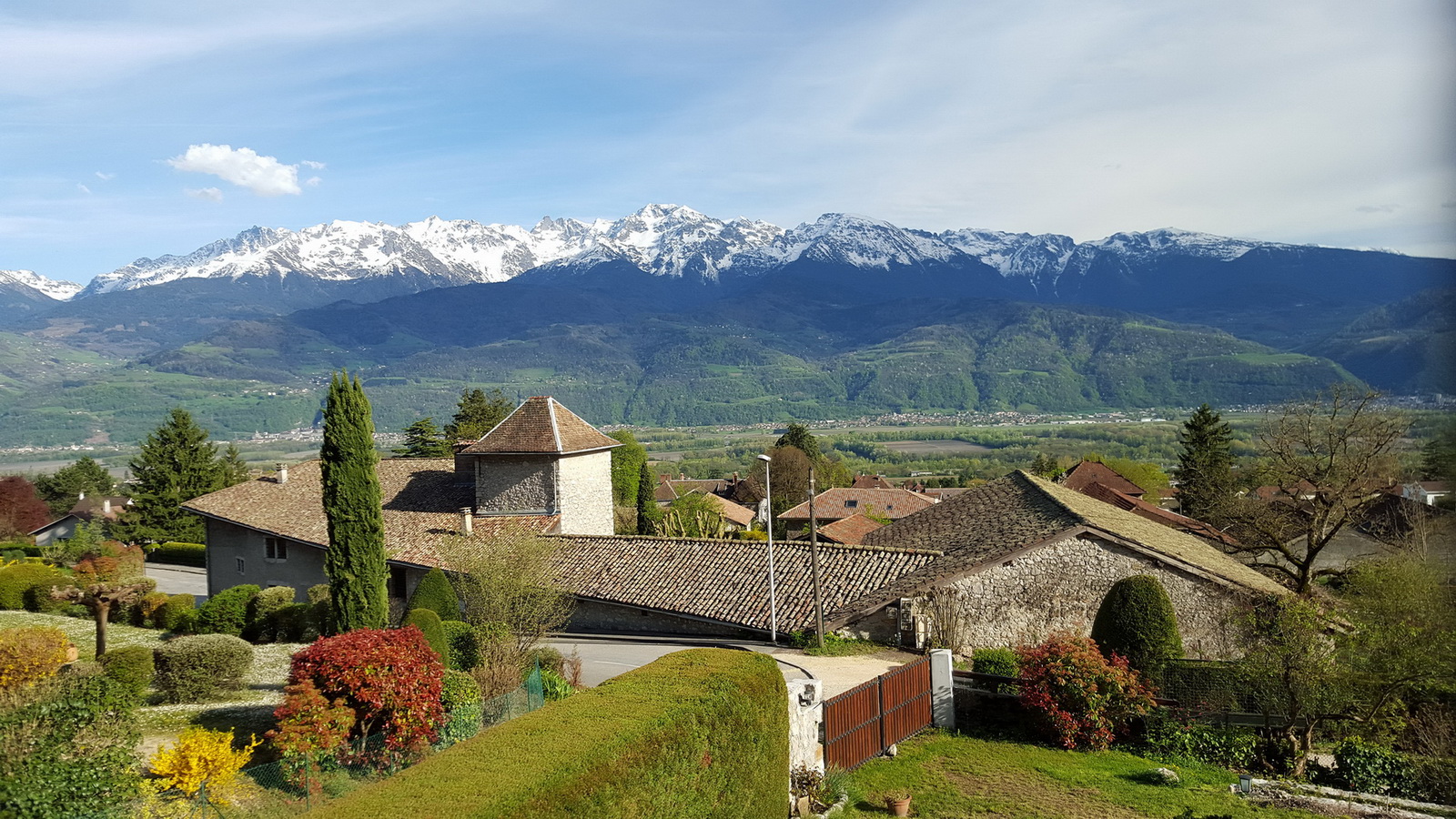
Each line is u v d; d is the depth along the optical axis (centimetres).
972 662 2994
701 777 1337
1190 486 7619
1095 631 2573
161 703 2338
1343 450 4150
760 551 3750
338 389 2730
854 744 2066
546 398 4725
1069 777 2036
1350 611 2534
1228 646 2995
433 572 3272
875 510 9731
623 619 3662
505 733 1214
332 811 973
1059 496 3812
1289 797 1931
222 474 7981
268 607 3684
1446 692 2197
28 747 1366
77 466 11531
